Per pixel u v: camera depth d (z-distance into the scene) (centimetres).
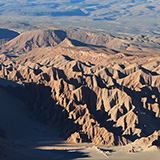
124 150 16062
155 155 14562
